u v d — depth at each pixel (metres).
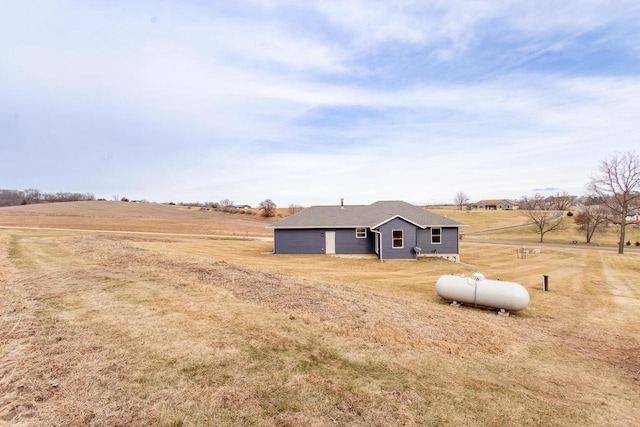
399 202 33.25
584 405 6.11
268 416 4.88
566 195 95.00
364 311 10.24
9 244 21.08
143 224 58.41
